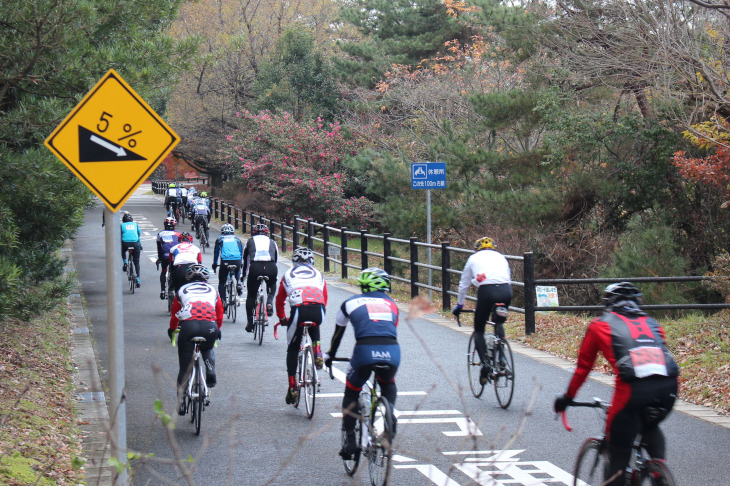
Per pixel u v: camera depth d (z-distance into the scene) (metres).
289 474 6.12
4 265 8.02
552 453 6.60
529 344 11.66
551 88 20.20
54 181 8.85
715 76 15.66
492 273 8.51
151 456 3.47
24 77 8.50
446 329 13.05
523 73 23.95
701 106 16.61
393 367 5.73
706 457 6.48
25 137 8.88
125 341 11.85
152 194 64.94
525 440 6.98
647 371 4.38
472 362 8.87
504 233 20.95
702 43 16.38
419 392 8.79
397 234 23.52
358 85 40.62
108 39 10.40
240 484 5.87
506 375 8.08
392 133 35.31
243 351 11.26
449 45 39.12
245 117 39.03
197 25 45.25
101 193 4.43
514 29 20.66
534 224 20.67
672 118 18.28
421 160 27.66
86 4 8.46
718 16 16.67
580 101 21.75
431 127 28.88
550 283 12.15
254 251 11.66
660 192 20.39
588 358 4.70
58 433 6.83
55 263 11.07
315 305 7.71
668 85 16.78
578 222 21.53
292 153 33.12
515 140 24.27
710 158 16.58
